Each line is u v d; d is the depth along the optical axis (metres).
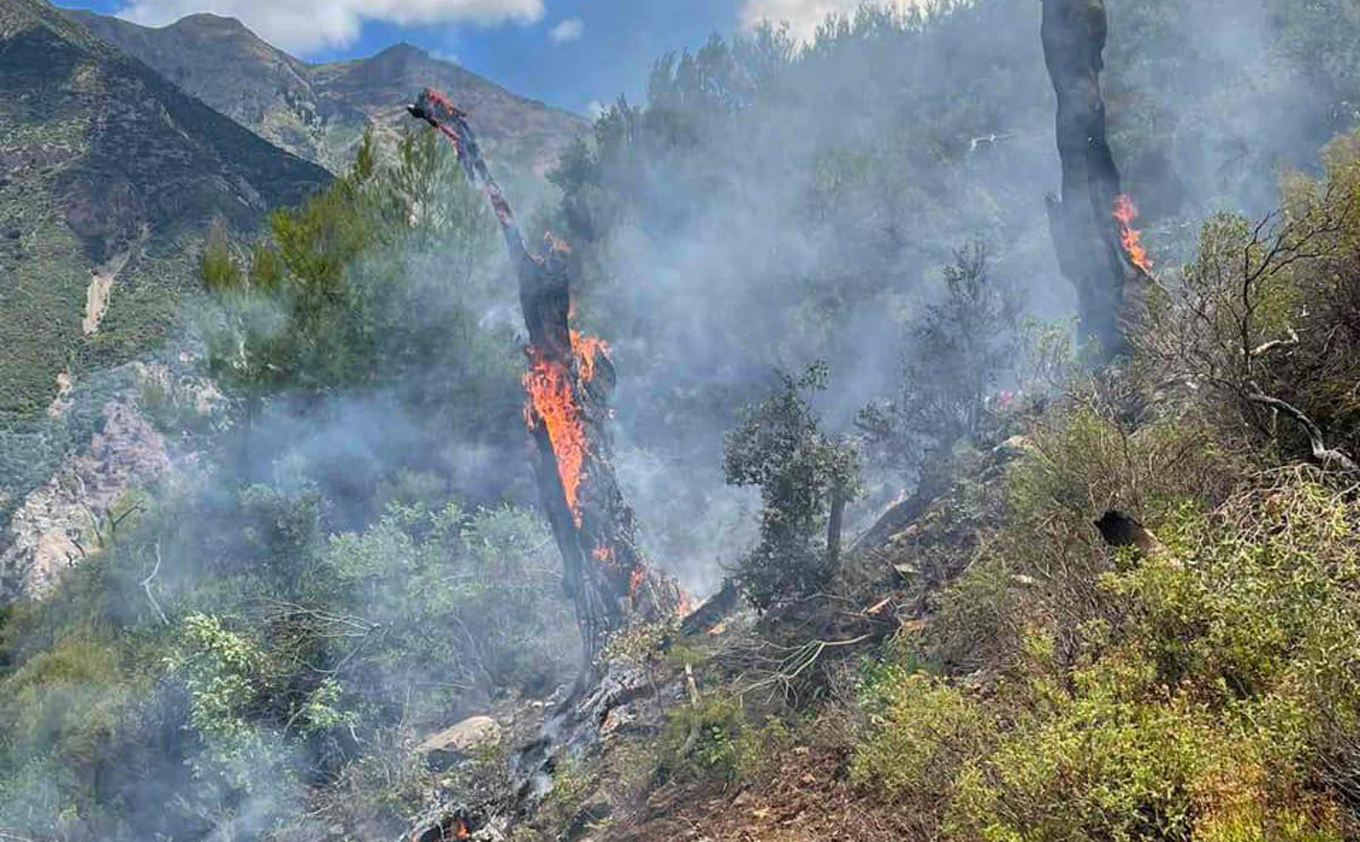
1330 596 2.59
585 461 8.16
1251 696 2.78
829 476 6.79
